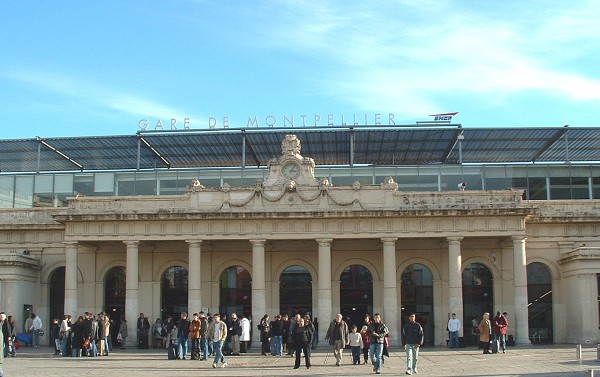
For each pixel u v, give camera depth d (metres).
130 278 68.00
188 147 84.06
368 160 91.62
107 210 68.81
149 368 44.41
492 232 67.00
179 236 68.25
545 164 79.69
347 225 67.62
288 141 69.19
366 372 41.16
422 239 71.00
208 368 44.34
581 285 66.38
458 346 63.94
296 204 67.81
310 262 72.75
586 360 46.84
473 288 72.56
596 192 79.19
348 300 72.50
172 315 73.50
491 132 78.31
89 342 54.59
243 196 68.31
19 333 69.62
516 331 66.06
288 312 72.56
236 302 73.06
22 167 94.38
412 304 72.38
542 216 70.94
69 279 68.31
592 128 77.25
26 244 75.06
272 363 48.06
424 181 79.62
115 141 81.25
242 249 73.19
